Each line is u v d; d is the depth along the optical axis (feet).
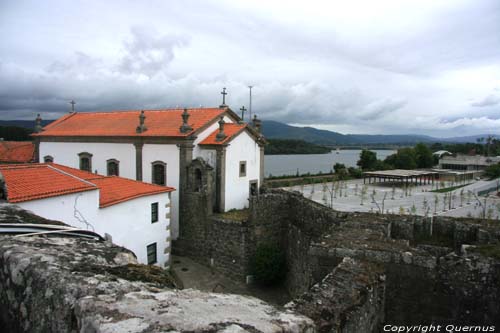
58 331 10.81
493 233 34.58
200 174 83.87
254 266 70.03
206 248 78.79
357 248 29.68
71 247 15.43
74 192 51.34
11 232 17.22
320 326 18.34
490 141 520.42
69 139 111.86
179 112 106.32
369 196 167.02
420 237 40.14
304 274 59.88
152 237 71.20
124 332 8.74
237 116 104.42
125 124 107.96
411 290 27.78
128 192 66.69
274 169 416.46
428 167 359.05
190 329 9.25
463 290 26.27
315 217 58.08
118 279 12.41
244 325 10.33
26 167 53.72
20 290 12.77
